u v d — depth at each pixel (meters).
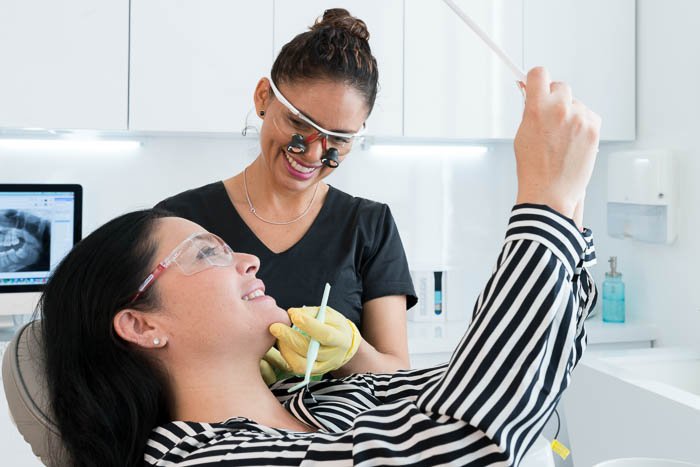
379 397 1.13
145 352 0.97
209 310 0.95
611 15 2.72
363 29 1.30
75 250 0.99
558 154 0.78
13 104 2.26
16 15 2.25
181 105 2.37
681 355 2.23
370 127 2.51
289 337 1.01
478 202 3.02
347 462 0.78
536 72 0.81
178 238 0.98
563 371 0.76
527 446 0.77
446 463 0.73
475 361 0.75
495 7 2.61
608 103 2.72
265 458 0.81
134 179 2.70
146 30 2.34
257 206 1.45
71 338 0.95
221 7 2.38
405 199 2.95
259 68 2.42
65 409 0.95
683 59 2.49
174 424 0.92
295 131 1.26
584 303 0.85
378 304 1.49
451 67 2.58
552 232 0.75
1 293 2.44
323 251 1.44
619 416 1.83
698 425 1.56
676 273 2.51
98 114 2.32
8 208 2.46
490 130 2.62
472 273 3.03
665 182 2.47
